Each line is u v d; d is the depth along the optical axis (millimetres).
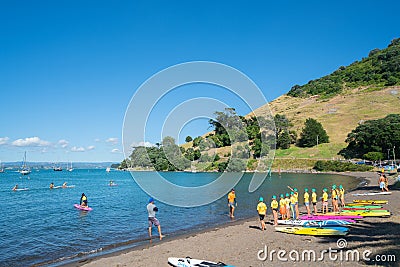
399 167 71812
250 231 20000
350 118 126125
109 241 19156
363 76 178875
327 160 92250
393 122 93812
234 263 13656
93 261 14859
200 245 16922
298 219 22141
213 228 22453
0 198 45219
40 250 17469
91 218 27406
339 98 155250
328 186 53125
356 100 146625
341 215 23016
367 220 21172
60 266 14578
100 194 50281
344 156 97000
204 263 13594
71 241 19344
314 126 109938
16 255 16578
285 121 123188
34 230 22750
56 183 79562
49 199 43719
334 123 124188
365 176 68938
